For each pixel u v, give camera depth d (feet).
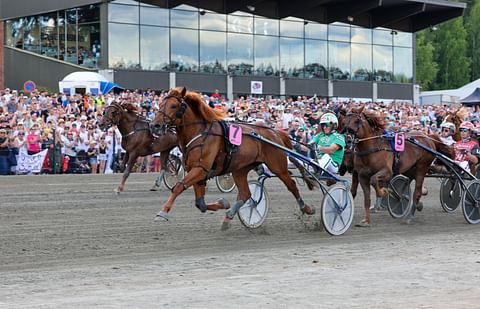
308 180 34.50
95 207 41.16
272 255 27.61
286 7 107.14
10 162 62.44
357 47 115.85
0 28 92.73
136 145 47.50
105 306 18.95
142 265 25.43
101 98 72.38
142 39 96.94
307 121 78.33
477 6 233.35
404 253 28.17
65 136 65.05
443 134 45.96
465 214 38.19
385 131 36.01
